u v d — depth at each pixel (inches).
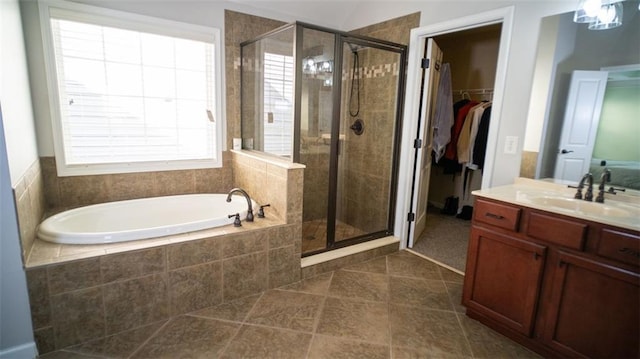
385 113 122.4
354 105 124.7
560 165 80.4
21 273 60.4
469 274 80.4
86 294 67.0
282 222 92.6
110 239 73.2
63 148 95.5
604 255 57.2
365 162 130.7
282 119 103.7
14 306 60.7
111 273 69.1
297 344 70.6
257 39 111.2
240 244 84.9
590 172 76.2
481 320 79.9
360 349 69.7
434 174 191.2
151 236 77.1
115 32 99.0
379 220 129.6
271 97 107.9
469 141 157.3
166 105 111.3
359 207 134.3
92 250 69.3
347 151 126.9
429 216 172.4
